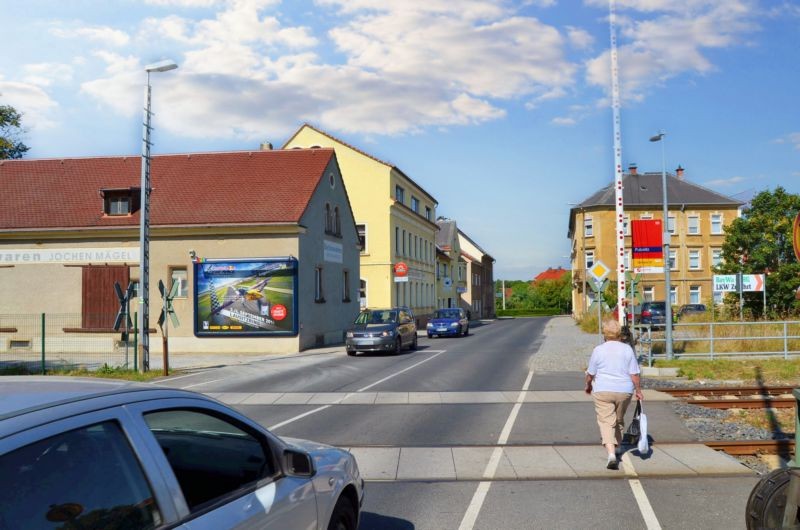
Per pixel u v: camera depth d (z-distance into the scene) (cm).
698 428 1023
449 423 1057
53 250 2753
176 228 2620
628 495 667
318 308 2828
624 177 6328
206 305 2581
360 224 3953
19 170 3109
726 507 624
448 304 6378
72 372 1869
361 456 841
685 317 2783
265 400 1327
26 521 219
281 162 3006
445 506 635
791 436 982
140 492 263
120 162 3114
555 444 897
